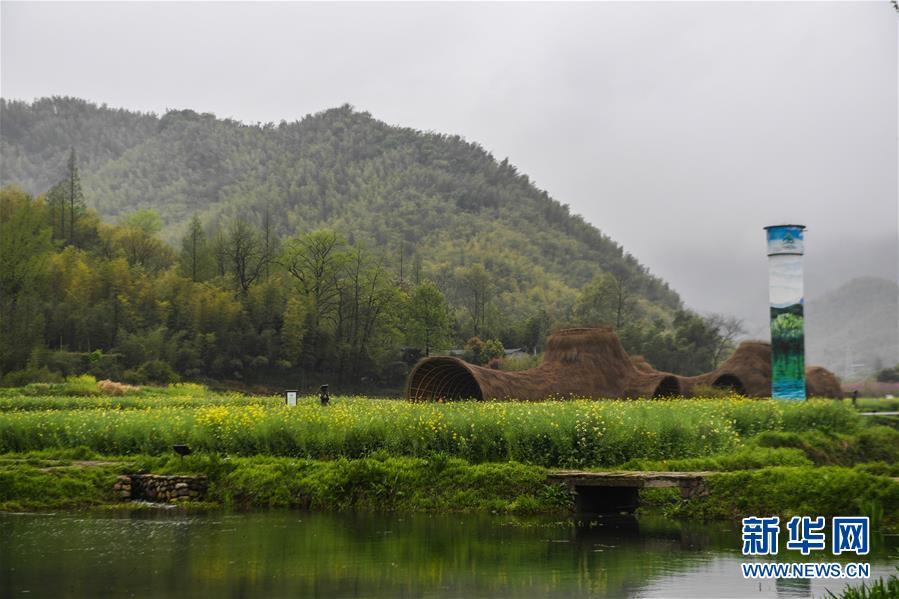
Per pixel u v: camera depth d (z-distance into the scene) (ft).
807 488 59.82
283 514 67.92
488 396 123.65
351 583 44.39
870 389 162.30
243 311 293.64
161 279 315.78
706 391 147.13
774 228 122.31
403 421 76.43
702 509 62.44
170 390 186.09
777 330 121.70
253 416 84.58
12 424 88.22
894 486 57.36
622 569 46.80
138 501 75.05
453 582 44.32
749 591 41.91
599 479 64.80
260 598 41.55
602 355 139.44
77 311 265.13
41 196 378.32
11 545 55.62
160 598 41.73
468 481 68.74
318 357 300.40
